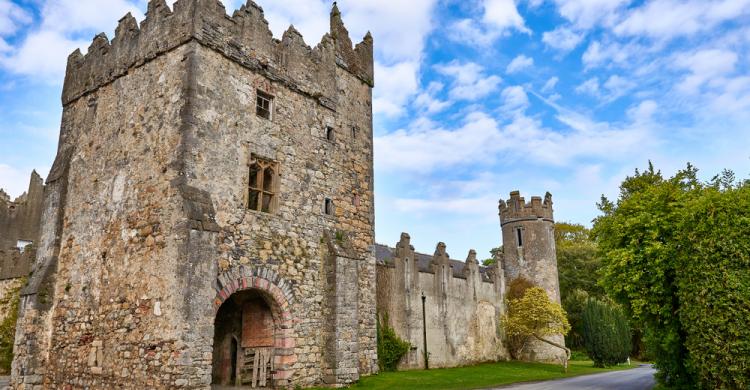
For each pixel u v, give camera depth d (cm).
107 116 1786
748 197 1460
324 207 1897
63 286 1748
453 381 2122
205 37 1602
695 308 1428
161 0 1695
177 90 1561
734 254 1388
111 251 1608
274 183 1744
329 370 1734
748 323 1330
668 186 1734
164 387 1334
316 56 1997
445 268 3078
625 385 2109
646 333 1825
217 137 1579
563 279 5009
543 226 3781
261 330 1731
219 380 1827
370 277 2038
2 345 2547
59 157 1933
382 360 2412
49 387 1684
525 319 3381
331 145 1983
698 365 1427
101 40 1898
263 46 1788
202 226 1434
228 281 1516
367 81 2239
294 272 1722
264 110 1775
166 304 1388
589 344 3638
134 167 1616
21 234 3484
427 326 2823
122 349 1476
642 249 1667
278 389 1617
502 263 3794
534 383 2194
